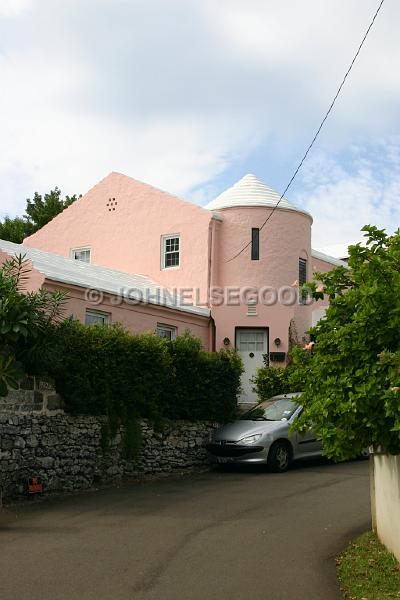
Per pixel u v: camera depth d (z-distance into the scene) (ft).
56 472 43.80
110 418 48.29
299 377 26.55
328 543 29.96
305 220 79.30
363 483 45.68
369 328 23.70
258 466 55.11
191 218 77.15
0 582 24.13
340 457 24.76
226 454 52.95
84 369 46.24
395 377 22.33
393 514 26.91
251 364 74.23
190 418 56.70
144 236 80.38
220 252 76.84
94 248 84.02
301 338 75.20
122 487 46.85
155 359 52.11
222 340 73.46
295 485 45.62
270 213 76.74
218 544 29.66
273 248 75.92
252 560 27.12
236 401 61.67
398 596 22.41
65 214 86.99
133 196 82.12
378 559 26.76
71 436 45.29
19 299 41.01
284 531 32.22
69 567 26.04
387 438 24.02
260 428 53.16
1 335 40.29
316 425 24.97
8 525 34.06
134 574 25.13
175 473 53.78
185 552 28.30
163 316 67.15
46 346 42.42
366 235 26.22
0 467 39.99
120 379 49.14
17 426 41.42
